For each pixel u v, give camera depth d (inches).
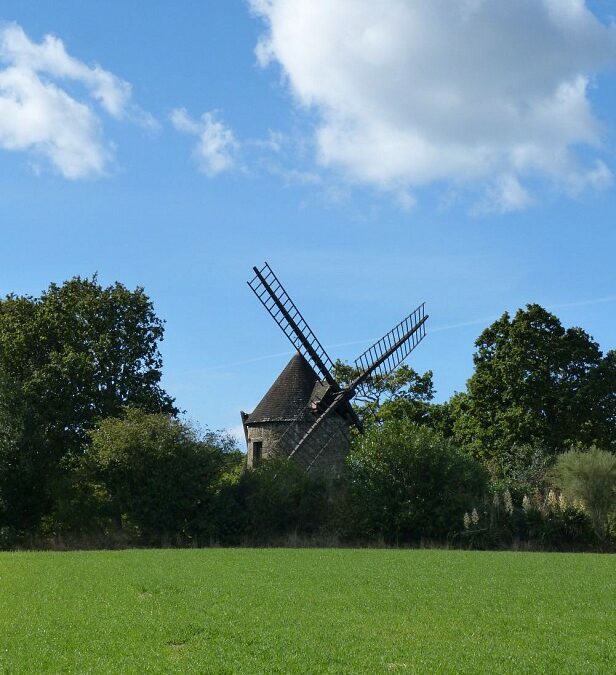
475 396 2741.1
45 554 1584.6
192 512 2025.1
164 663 690.2
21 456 2129.7
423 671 662.5
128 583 1115.9
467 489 2009.1
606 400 2625.5
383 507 1975.9
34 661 696.4
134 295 2479.1
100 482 2036.2
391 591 1047.6
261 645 746.2
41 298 2479.1
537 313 2704.2
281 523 2048.5
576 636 791.7
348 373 2743.6
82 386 2327.8
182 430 2064.5
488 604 955.3
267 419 2357.3
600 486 1918.1
